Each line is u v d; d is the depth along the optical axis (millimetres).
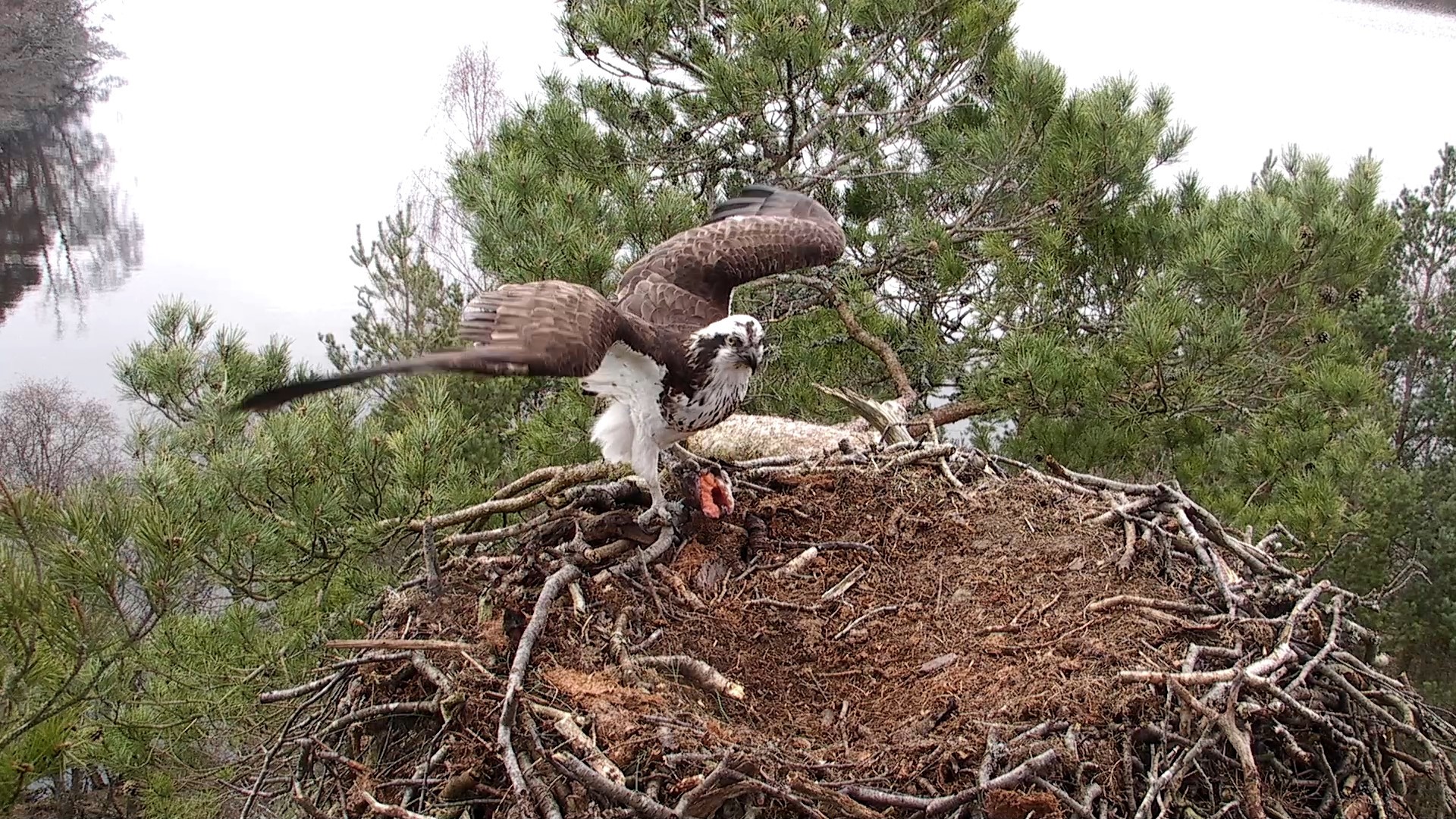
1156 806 3850
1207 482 8633
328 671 5301
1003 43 9734
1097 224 8875
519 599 4637
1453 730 4441
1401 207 15508
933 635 4812
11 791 4500
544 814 3566
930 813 3600
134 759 6977
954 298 9781
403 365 3396
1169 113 10367
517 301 4137
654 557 4934
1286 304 8047
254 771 6172
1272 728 4105
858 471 5777
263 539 5816
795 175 9562
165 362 6227
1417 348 14117
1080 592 4906
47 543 4945
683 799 3430
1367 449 8141
